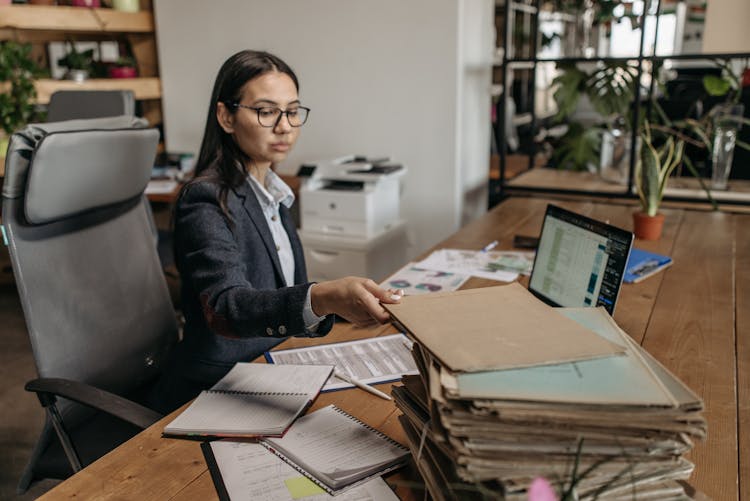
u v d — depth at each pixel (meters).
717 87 3.01
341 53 3.40
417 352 0.89
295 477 0.95
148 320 1.63
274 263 1.50
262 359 1.37
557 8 3.93
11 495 2.03
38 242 1.37
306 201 3.18
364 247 3.06
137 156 1.55
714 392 1.22
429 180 3.37
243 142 1.46
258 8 3.54
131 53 4.05
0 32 3.61
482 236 2.39
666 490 0.75
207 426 1.08
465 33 3.21
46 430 1.41
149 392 1.65
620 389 0.71
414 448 0.90
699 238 2.35
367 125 3.44
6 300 3.76
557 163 3.83
